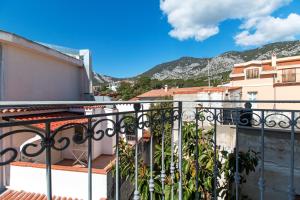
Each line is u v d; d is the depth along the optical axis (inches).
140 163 137.4
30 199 218.7
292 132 82.5
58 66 452.8
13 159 40.9
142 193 108.8
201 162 140.2
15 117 262.2
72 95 506.0
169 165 131.3
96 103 53.9
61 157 333.1
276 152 235.5
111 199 218.7
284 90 781.3
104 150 378.3
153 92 1158.3
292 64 791.7
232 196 151.3
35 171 232.8
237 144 101.7
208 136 164.1
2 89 305.7
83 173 219.9
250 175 232.5
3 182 237.8
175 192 111.2
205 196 138.8
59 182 225.0
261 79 826.8
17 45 328.8
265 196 231.6
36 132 44.1
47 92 413.4
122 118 69.3
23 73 350.3
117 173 70.3
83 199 219.3
